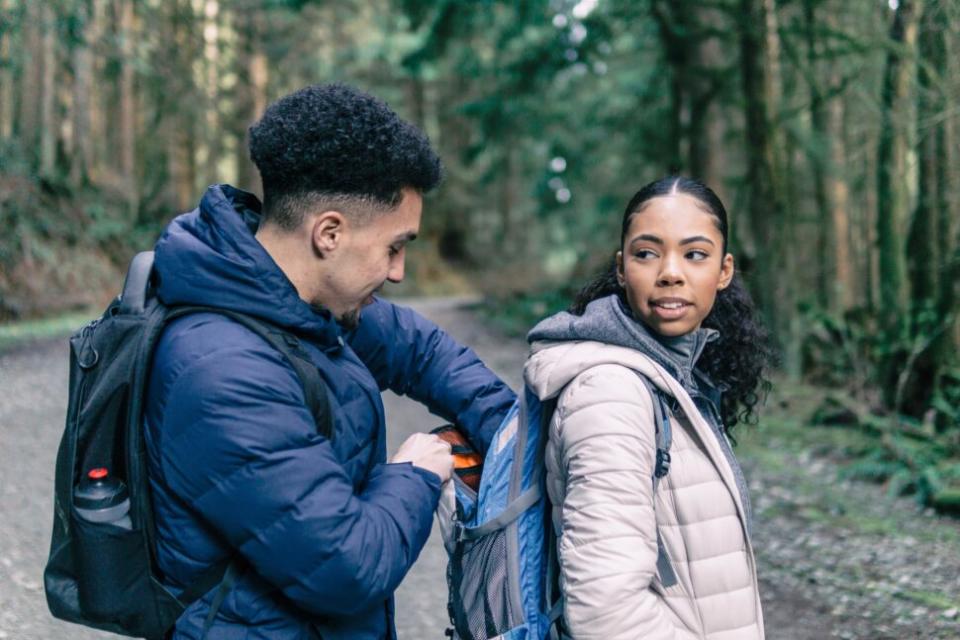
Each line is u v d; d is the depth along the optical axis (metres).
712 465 1.34
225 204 1.28
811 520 4.70
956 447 5.62
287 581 1.22
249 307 1.26
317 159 1.23
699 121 13.29
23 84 14.57
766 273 9.77
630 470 1.26
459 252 32.94
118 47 15.88
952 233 6.37
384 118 1.27
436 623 3.17
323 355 1.33
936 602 3.52
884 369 6.81
